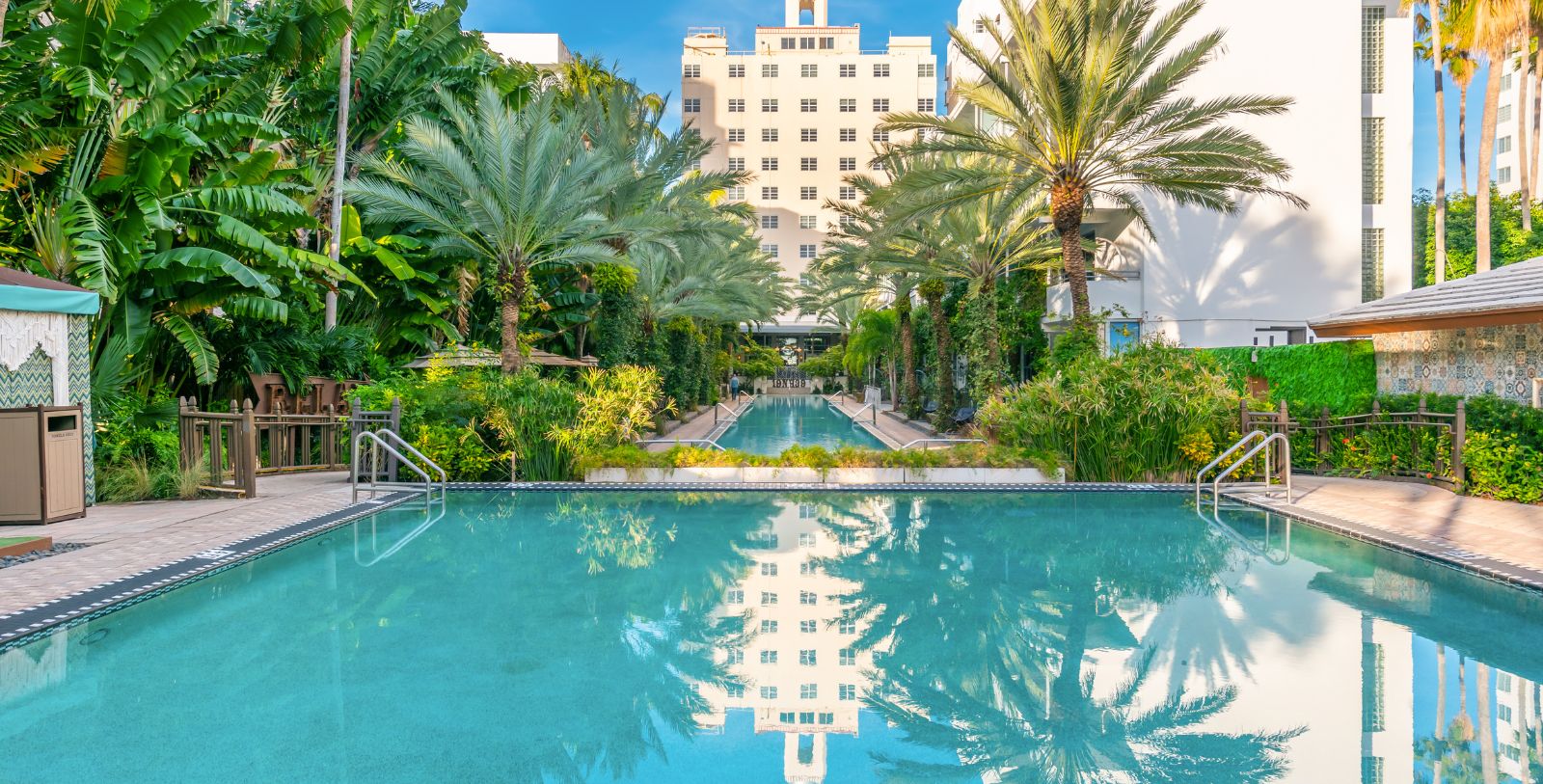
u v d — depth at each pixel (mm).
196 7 11312
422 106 20438
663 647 5102
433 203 18250
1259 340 21984
